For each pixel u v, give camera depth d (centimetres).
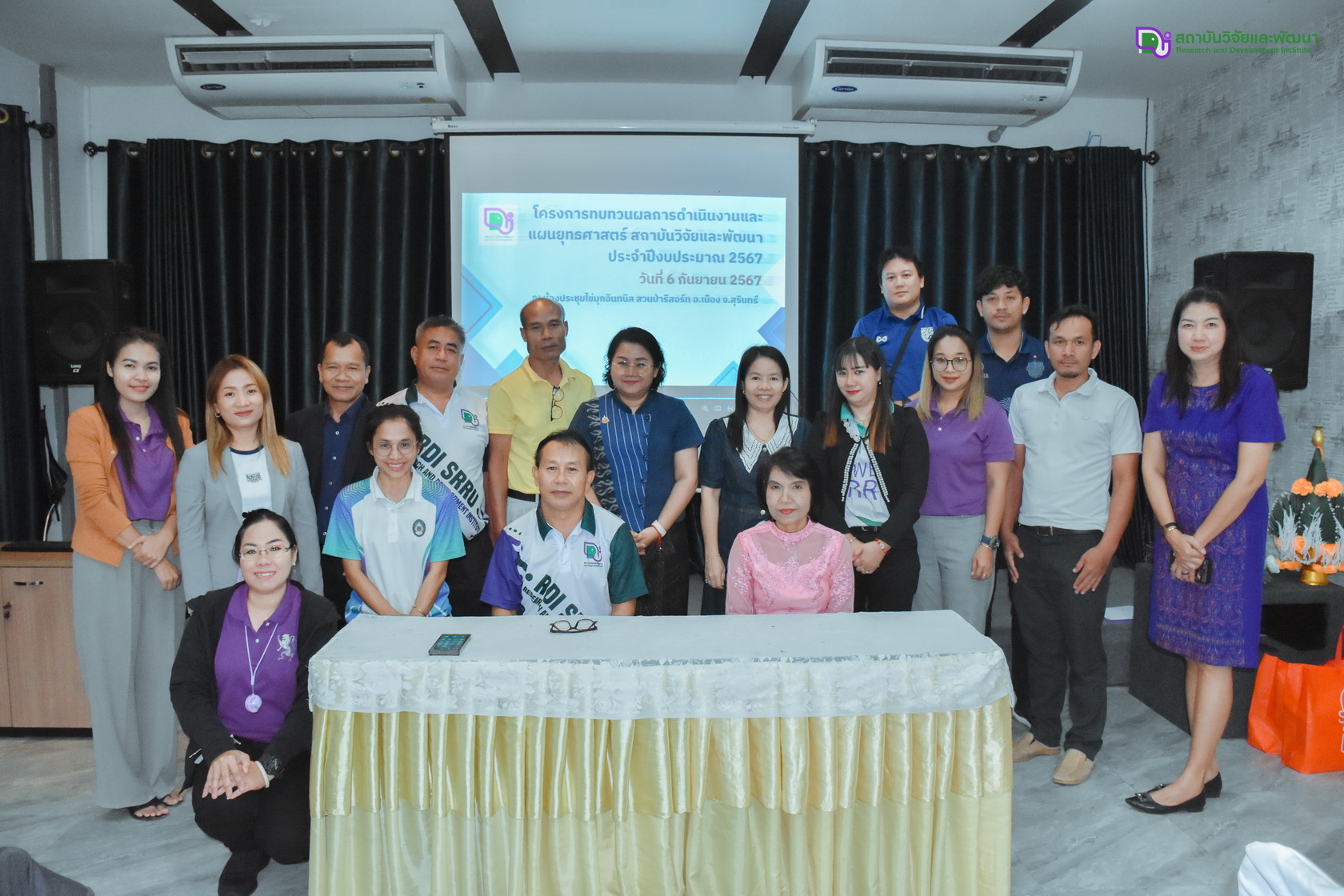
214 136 488
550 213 459
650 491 265
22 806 246
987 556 256
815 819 160
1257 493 224
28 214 420
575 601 211
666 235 463
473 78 480
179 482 227
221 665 193
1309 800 243
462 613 283
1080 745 256
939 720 159
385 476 224
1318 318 392
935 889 164
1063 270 506
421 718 157
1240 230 441
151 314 475
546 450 202
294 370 489
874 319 341
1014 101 436
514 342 464
